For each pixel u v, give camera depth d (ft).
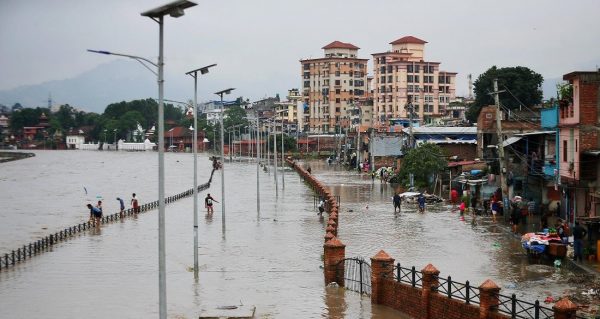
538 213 212.23
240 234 193.26
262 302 115.34
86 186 434.71
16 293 124.06
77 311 111.45
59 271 144.05
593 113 164.76
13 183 470.39
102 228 211.41
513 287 119.34
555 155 193.77
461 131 385.09
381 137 450.30
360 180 394.11
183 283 130.82
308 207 266.98
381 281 113.19
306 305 112.98
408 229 193.57
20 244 194.49
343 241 172.24
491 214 223.71
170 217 238.48
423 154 316.19
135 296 121.08
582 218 141.79
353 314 107.45
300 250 165.58
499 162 233.14
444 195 295.69
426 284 101.76
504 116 339.36
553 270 133.80
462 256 150.51
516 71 447.83
